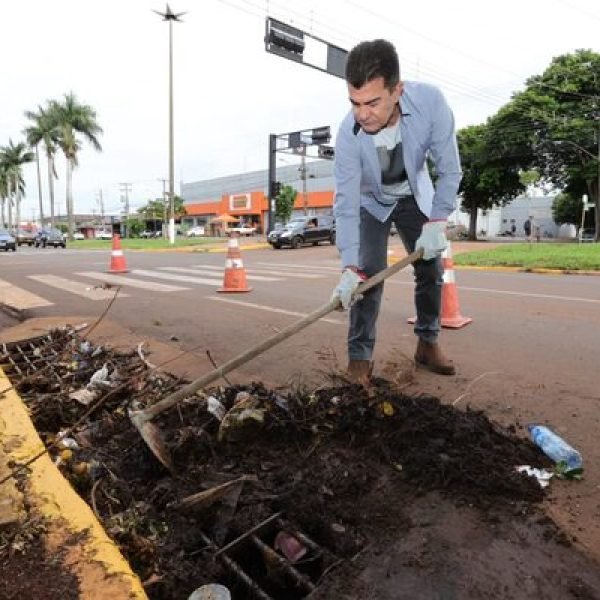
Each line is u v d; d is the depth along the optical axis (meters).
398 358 4.15
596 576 1.75
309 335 5.04
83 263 15.78
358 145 3.08
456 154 3.17
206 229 78.44
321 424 2.71
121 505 2.17
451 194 3.17
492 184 36.12
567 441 2.68
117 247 12.59
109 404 3.22
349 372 3.53
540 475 2.31
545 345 4.61
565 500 2.15
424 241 3.11
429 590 1.71
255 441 2.63
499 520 2.03
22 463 2.27
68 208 49.78
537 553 1.86
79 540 1.77
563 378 3.65
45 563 1.67
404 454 2.43
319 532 2.05
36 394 3.41
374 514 2.09
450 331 5.23
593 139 31.62
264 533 2.06
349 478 2.29
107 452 2.61
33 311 6.86
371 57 2.64
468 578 1.75
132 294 8.28
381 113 2.75
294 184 74.81
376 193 3.33
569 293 7.91
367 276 3.46
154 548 1.89
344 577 1.78
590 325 5.44
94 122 49.91
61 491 2.05
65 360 4.17
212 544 1.98
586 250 16.17
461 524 2.01
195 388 2.54
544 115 32.19
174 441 2.57
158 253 23.38
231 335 5.16
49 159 52.53
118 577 1.61
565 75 32.91
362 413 2.68
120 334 5.18
